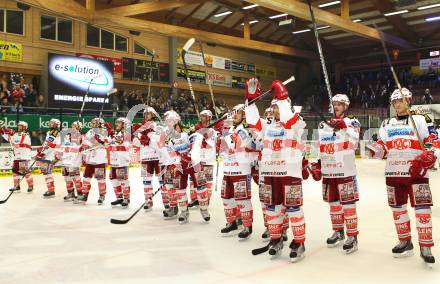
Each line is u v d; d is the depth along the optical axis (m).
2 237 5.21
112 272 3.87
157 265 4.07
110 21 16.09
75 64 17.38
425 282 3.56
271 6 15.57
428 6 22.77
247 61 27.73
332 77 31.97
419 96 25.50
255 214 6.73
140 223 6.04
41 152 8.53
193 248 4.68
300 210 4.18
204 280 3.63
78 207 7.39
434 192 9.49
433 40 28.02
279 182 4.21
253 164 4.98
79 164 8.02
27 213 6.82
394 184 4.20
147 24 18.02
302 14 17.08
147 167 6.91
